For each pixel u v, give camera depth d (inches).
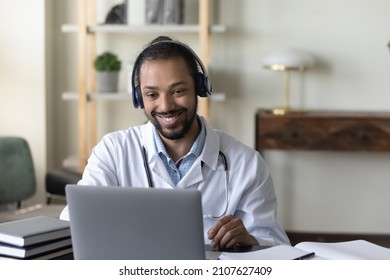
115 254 46.4
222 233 57.2
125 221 45.8
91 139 152.1
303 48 150.6
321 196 155.0
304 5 149.7
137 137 70.6
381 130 136.6
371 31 149.0
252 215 67.0
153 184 67.7
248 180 67.7
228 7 150.9
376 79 149.9
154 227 45.3
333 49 150.1
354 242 58.3
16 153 128.7
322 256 54.0
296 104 152.2
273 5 150.3
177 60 59.2
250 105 153.3
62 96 149.6
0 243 54.2
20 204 136.6
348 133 137.3
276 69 143.7
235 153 69.1
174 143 66.8
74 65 154.4
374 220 154.3
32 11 145.5
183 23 143.6
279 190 156.0
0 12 145.8
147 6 141.2
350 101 150.9
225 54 152.2
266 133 138.9
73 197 46.6
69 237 57.0
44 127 148.1
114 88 144.3
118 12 143.6
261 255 52.9
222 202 67.5
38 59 146.5
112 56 143.7
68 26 141.2
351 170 153.9
